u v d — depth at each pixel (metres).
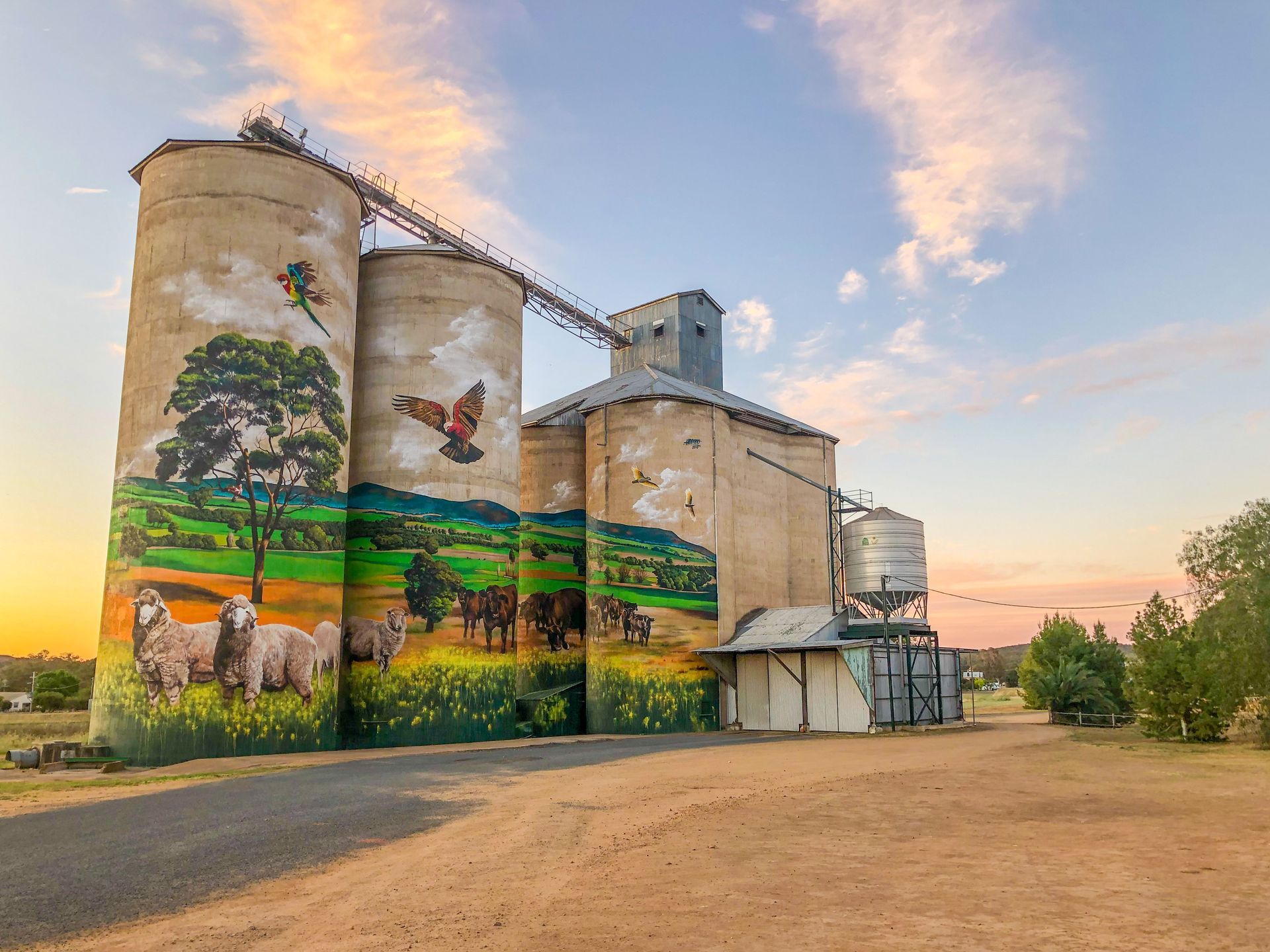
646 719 47.19
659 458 50.28
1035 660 58.81
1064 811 16.23
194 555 31.45
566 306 59.25
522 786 20.77
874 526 52.94
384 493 40.47
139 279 34.06
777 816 15.82
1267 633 30.09
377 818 15.95
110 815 16.39
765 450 57.31
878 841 13.36
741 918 9.12
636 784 20.92
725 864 11.77
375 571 39.78
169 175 34.16
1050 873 11.08
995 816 15.68
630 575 48.97
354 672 38.81
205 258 33.38
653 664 47.81
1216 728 32.34
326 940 8.49
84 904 9.91
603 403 52.25
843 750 30.38
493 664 41.41
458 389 42.28
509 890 10.48
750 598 53.56
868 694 41.50
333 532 34.97
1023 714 62.16
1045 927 8.70
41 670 106.25
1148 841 13.16
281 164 35.16
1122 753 27.84
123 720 30.22
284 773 24.47
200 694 30.78
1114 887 10.32
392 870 11.59
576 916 9.28
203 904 9.91
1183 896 9.88
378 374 41.66
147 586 30.86
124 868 11.76
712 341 65.00
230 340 33.12
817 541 58.38
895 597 52.09
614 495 50.53
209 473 32.09
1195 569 32.78
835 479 60.78
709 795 18.81
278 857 12.46
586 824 15.17
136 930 8.91
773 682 46.34
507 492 43.44
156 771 26.84
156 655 30.45
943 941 8.27
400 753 32.06
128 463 32.28
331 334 35.78
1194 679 32.84
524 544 56.69
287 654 32.84
